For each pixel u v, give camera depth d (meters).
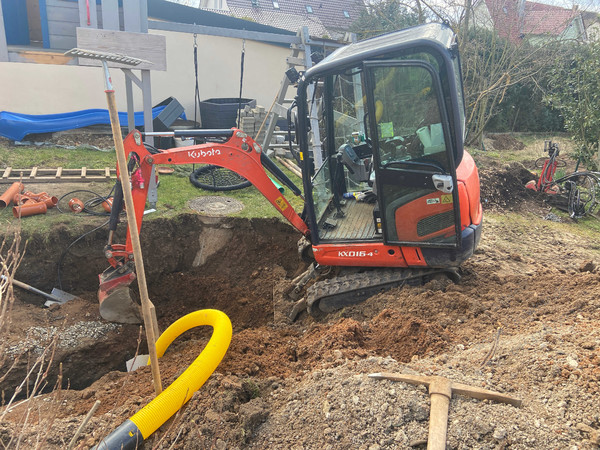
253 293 7.04
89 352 5.55
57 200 7.17
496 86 13.30
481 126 14.34
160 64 7.21
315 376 3.69
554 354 3.49
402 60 4.35
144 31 9.90
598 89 10.80
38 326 5.64
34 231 6.46
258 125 10.38
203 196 8.23
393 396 3.19
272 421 3.32
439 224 4.88
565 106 11.58
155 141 10.16
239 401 3.57
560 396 3.06
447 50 4.40
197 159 5.37
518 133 18.06
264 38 9.16
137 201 5.18
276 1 24.61
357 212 5.95
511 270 6.45
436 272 5.32
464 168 5.38
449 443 2.80
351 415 3.14
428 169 4.69
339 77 5.86
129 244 5.35
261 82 12.53
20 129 9.41
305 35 9.08
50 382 5.25
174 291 7.11
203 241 7.43
